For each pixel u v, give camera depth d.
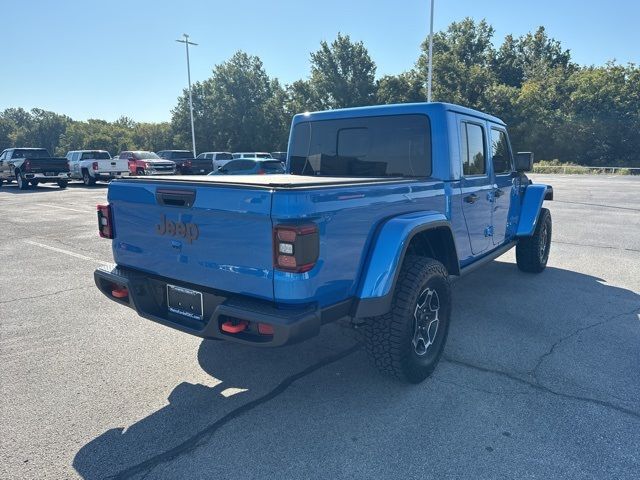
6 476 2.52
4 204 16.00
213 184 2.83
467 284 6.23
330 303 2.86
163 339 4.43
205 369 3.81
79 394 3.41
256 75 60.66
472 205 4.57
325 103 57.38
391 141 4.33
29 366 3.85
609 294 5.77
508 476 2.51
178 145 63.06
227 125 59.81
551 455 2.68
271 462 2.64
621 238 9.52
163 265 3.27
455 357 3.98
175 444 2.82
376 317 3.28
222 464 2.63
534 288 6.04
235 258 2.80
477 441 2.81
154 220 3.27
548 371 3.72
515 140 52.97
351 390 3.44
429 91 22.33
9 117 161.50
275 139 60.66
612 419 3.04
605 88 50.59
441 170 4.07
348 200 2.87
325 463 2.62
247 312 2.66
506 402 3.25
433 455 2.68
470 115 4.50
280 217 2.52
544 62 69.69
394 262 3.07
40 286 6.19
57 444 2.81
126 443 2.83
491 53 69.12
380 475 2.52
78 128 120.69
